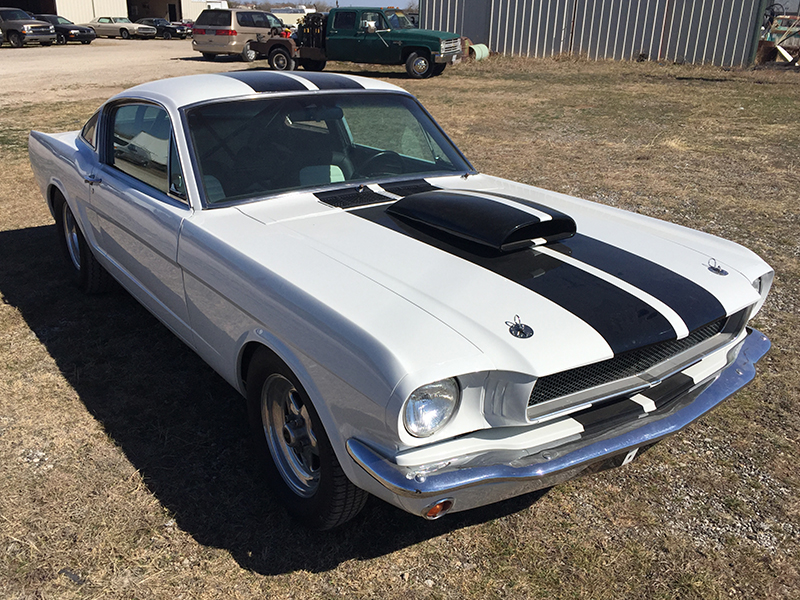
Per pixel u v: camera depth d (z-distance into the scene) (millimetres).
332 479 2314
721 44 19734
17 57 24500
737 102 13602
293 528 2615
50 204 4910
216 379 3674
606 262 2596
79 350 3955
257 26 23344
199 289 2885
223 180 3105
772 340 4090
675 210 6613
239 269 2561
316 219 2939
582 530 2605
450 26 22844
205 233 2811
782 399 3484
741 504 2744
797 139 10133
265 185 3182
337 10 18828
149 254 3320
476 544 2533
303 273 2408
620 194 7184
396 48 18297
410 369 1909
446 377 1922
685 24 19969
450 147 3938
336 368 2107
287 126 3377
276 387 2627
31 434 3137
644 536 2572
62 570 2373
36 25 29984
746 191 7363
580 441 2162
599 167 8445
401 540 2561
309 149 3381
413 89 15852
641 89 15633
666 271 2572
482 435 2104
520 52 22219
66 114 12062
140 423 3254
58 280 5000
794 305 4559
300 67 20578
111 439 3119
